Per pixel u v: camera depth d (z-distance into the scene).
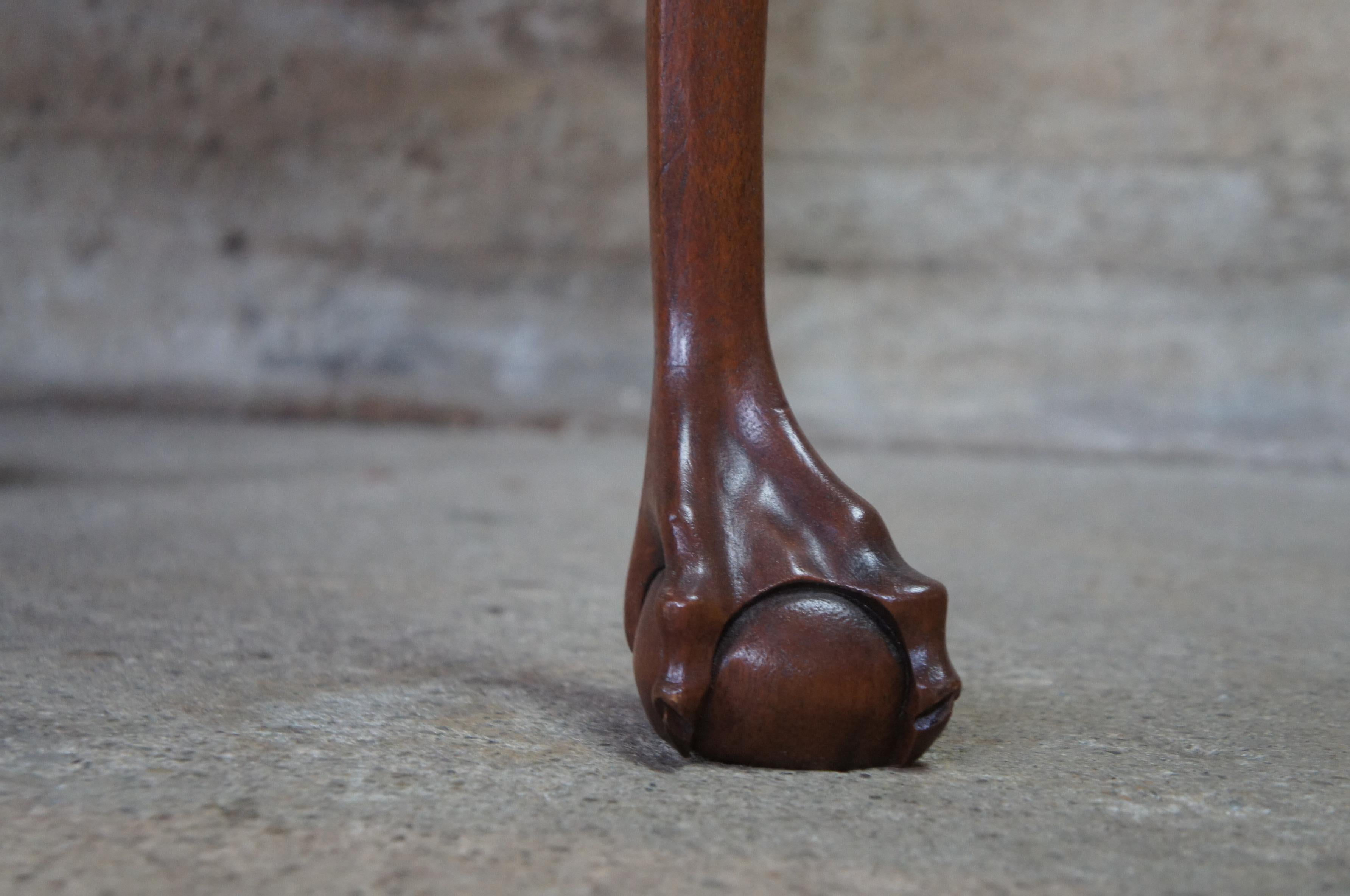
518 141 2.85
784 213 2.72
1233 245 2.56
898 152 2.67
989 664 0.83
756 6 0.67
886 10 2.65
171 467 1.87
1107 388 2.59
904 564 0.67
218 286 2.96
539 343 2.85
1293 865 0.61
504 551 1.20
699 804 0.64
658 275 0.67
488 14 2.84
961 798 0.65
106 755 0.66
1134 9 2.57
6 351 3.03
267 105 2.93
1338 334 2.50
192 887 0.58
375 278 2.91
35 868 0.58
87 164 2.98
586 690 0.76
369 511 1.46
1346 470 2.40
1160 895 0.59
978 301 2.65
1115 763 0.69
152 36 2.94
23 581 0.93
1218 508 1.72
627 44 2.81
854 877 0.60
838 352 2.70
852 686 0.65
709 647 0.65
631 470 2.03
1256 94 2.54
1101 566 1.20
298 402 2.94
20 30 2.97
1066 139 2.62
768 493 0.66
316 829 0.61
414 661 0.80
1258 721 0.75
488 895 0.58
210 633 0.83
